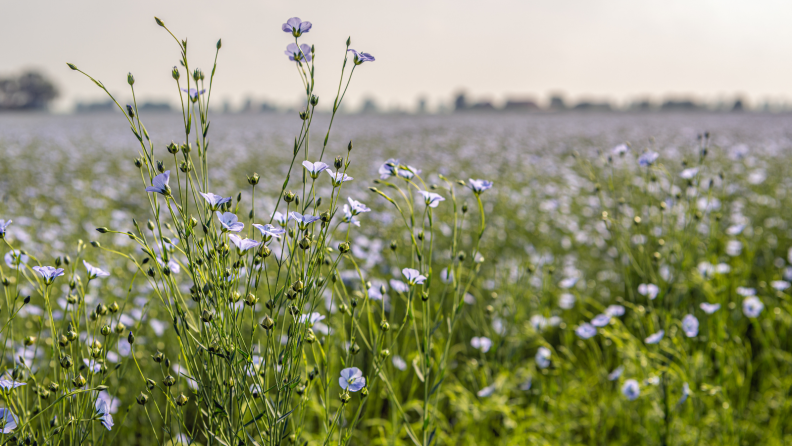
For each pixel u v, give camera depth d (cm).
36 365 239
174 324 131
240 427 131
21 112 5691
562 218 588
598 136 1741
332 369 254
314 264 138
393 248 178
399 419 232
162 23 130
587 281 417
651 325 251
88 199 686
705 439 238
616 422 265
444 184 643
